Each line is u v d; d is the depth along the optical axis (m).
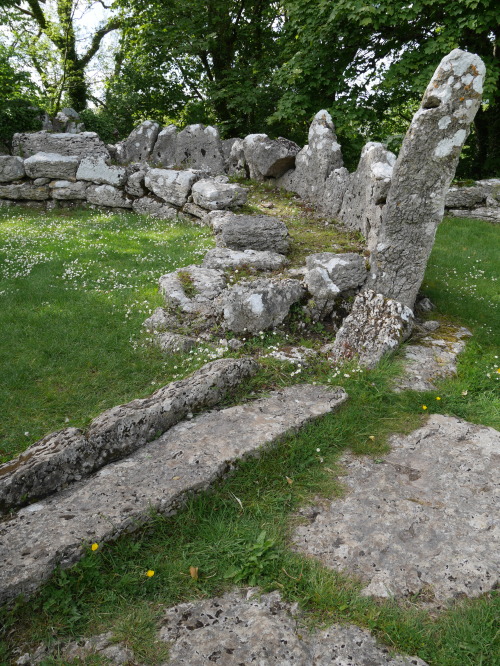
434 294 7.04
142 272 7.45
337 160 10.34
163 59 18.50
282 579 2.68
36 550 2.62
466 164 16.16
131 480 3.23
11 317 5.90
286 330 5.77
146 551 2.86
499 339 5.85
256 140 11.89
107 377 4.84
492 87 11.73
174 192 10.82
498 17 11.35
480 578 2.70
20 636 2.39
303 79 14.02
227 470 3.43
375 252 6.00
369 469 3.61
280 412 4.09
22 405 4.39
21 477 3.17
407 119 16.66
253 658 2.25
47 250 8.48
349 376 4.71
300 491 3.38
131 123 20.48
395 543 2.93
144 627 2.42
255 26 17.89
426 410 4.38
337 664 2.24
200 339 5.43
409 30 13.29
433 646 2.36
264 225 7.70
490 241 10.23
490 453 3.77
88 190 11.90
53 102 20.62
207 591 2.62
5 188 12.13
